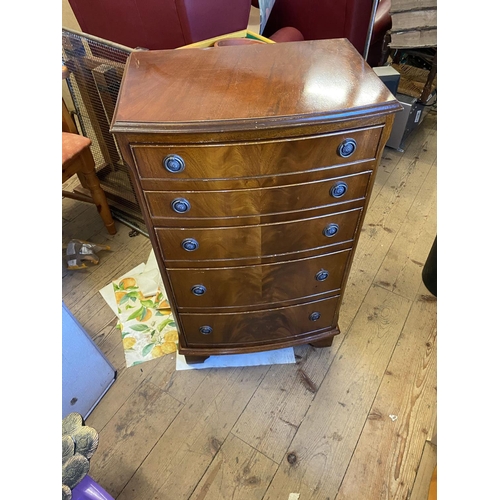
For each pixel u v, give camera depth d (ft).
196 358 4.49
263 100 2.56
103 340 4.92
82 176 5.99
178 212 2.89
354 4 5.81
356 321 5.03
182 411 4.25
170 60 3.08
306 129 2.49
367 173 2.91
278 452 3.92
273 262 3.39
